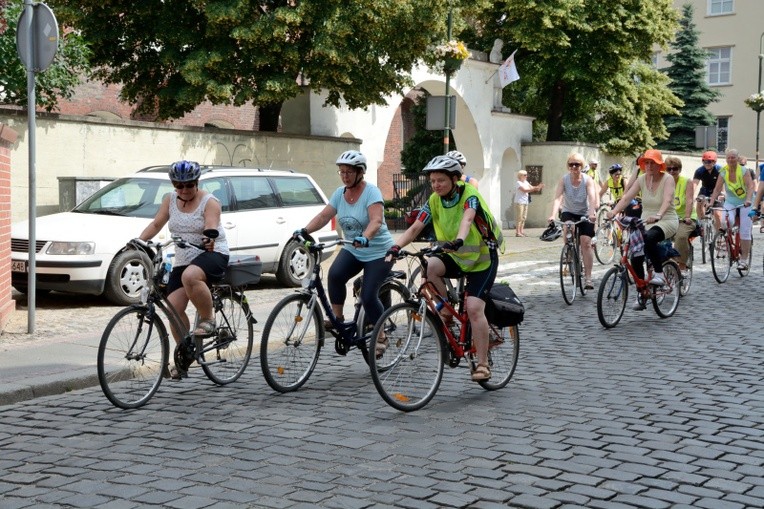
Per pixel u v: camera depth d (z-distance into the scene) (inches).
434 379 285.9
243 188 578.2
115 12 738.2
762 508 195.0
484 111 1161.4
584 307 505.4
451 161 279.3
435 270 285.0
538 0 1152.2
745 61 2097.7
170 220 300.2
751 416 271.4
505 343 310.7
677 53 1792.6
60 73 661.9
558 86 1300.4
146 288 293.7
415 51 786.2
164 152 729.6
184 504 195.9
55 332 413.4
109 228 497.7
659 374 331.0
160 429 259.1
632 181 469.4
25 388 299.4
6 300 435.2
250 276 316.2
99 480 212.8
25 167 639.1
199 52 734.5
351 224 317.1
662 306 461.4
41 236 487.5
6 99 693.3
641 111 1337.4
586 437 248.2
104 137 684.7
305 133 914.7
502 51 1279.5
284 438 248.2
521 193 1076.5
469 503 196.4
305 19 729.0
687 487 207.6
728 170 624.7
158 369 293.9
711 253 601.9
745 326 437.4
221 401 293.6
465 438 247.3
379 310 315.3
